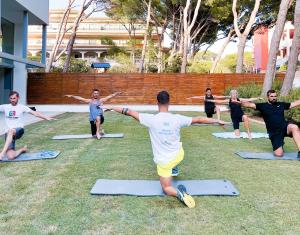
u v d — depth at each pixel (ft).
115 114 55.31
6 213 11.76
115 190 14.02
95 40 163.53
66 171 17.29
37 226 10.70
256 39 95.81
